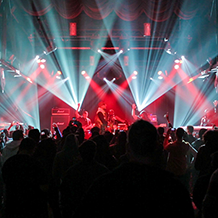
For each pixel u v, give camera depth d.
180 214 1.45
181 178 4.40
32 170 2.56
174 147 4.40
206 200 2.02
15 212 2.48
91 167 2.69
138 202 1.46
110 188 1.50
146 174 1.52
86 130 12.46
